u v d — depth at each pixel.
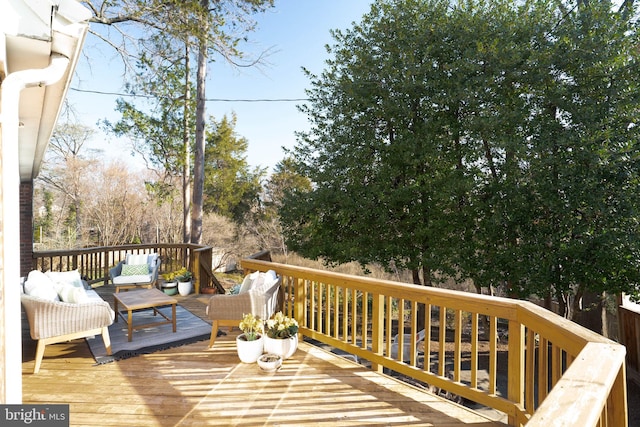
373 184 8.80
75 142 19.39
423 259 8.27
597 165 6.54
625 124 6.86
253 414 2.83
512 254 7.43
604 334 8.73
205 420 2.74
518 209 7.39
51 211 19.12
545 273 6.92
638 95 6.51
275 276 4.73
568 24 7.49
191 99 13.04
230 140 23.31
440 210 8.27
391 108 8.57
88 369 3.69
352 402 3.01
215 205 22.59
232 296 4.26
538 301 10.68
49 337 3.68
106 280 8.31
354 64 9.54
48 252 7.36
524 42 7.85
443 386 3.02
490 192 7.94
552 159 6.93
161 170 17.58
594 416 1.12
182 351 4.21
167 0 9.10
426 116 8.88
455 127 8.40
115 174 19.05
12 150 2.03
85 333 3.90
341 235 9.74
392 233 9.18
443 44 8.70
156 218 19.64
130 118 15.17
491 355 2.77
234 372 3.61
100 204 18.83
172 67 12.65
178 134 15.80
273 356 3.78
